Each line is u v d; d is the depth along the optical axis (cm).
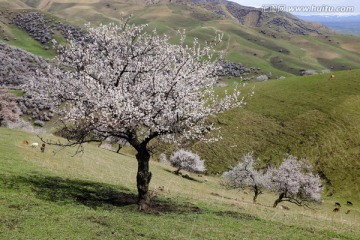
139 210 1972
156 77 2014
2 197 1731
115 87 1919
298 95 9969
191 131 2097
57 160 3606
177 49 2075
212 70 2142
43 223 1493
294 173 4822
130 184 3122
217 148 8362
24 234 1353
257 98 10150
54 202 1830
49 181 2362
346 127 8400
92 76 2022
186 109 2072
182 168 6669
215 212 2191
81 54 1980
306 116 9006
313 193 4741
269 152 8169
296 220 2302
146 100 1970
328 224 2314
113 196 2295
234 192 5641
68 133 1977
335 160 7719
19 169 2533
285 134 8562
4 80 12875
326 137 8244
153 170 5488
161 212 2008
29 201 1752
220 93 10269
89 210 1791
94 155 4928
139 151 2033
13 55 15575
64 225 1513
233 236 1712
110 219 1694
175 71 2066
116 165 4691
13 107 7456
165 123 2059
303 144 8206
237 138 8644
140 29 2070
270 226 2000
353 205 6375
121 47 2033
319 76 10938
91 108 1933
